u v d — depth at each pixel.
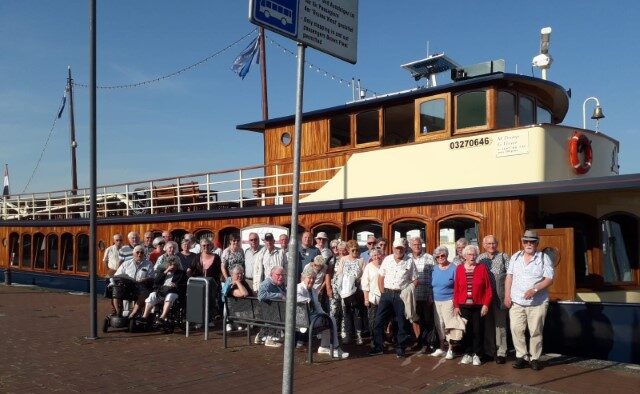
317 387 7.67
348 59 5.32
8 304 17.20
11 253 24.88
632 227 11.32
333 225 13.34
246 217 15.59
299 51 4.96
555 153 10.62
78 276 21.12
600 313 9.38
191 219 17.09
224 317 10.31
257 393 7.39
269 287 9.91
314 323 9.11
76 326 12.83
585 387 7.68
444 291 9.31
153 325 11.90
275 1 4.72
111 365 8.87
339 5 5.21
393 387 7.68
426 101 12.63
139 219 18.78
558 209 11.30
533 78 11.80
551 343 9.81
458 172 11.50
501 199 10.54
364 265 10.91
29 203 27.09
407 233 12.63
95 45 11.33
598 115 13.08
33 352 9.87
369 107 13.85
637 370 8.63
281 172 15.98
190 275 12.32
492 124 11.66
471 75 12.92
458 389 7.53
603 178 9.35
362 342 10.94
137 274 12.09
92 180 11.27
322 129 14.95
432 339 10.01
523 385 7.74
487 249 9.51
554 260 10.19
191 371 8.49
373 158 13.00
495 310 9.18
